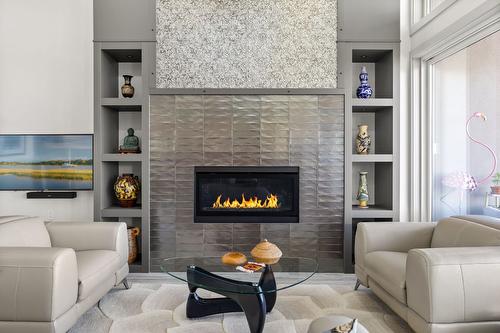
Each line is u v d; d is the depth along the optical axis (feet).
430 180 11.88
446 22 10.21
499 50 8.59
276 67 11.62
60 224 9.53
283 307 8.62
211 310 8.06
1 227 7.72
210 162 11.67
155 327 7.57
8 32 12.92
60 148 12.86
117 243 9.36
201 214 11.87
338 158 11.69
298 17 11.62
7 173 12.96
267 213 11.89
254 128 11.66
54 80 12.92
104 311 8.41
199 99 11.65
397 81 11.80
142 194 11.64
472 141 9.66
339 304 8.82
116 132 13.05
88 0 12.84
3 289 6.20
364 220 12.80
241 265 7.86
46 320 6.20
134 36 11.64
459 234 8.04
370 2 11.75
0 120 12.97
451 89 10.69
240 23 11.62
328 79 11.62
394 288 7.18
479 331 6.01
